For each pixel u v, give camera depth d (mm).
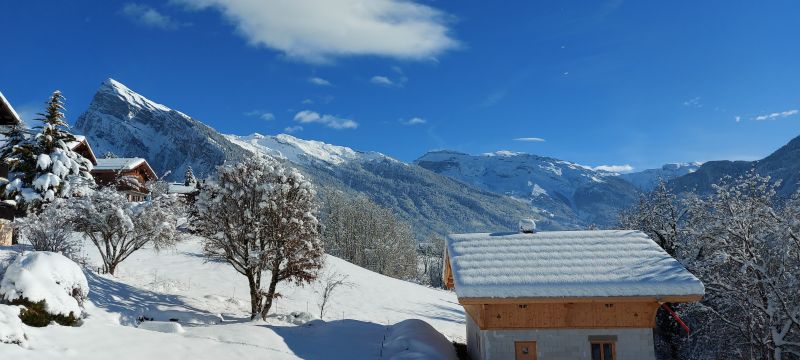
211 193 23172
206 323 21344
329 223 80938
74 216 25016
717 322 25609
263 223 22797
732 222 24094
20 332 11820
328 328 21312
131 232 26719
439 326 31469
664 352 29906
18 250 24141
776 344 21547
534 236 21078
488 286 17406
